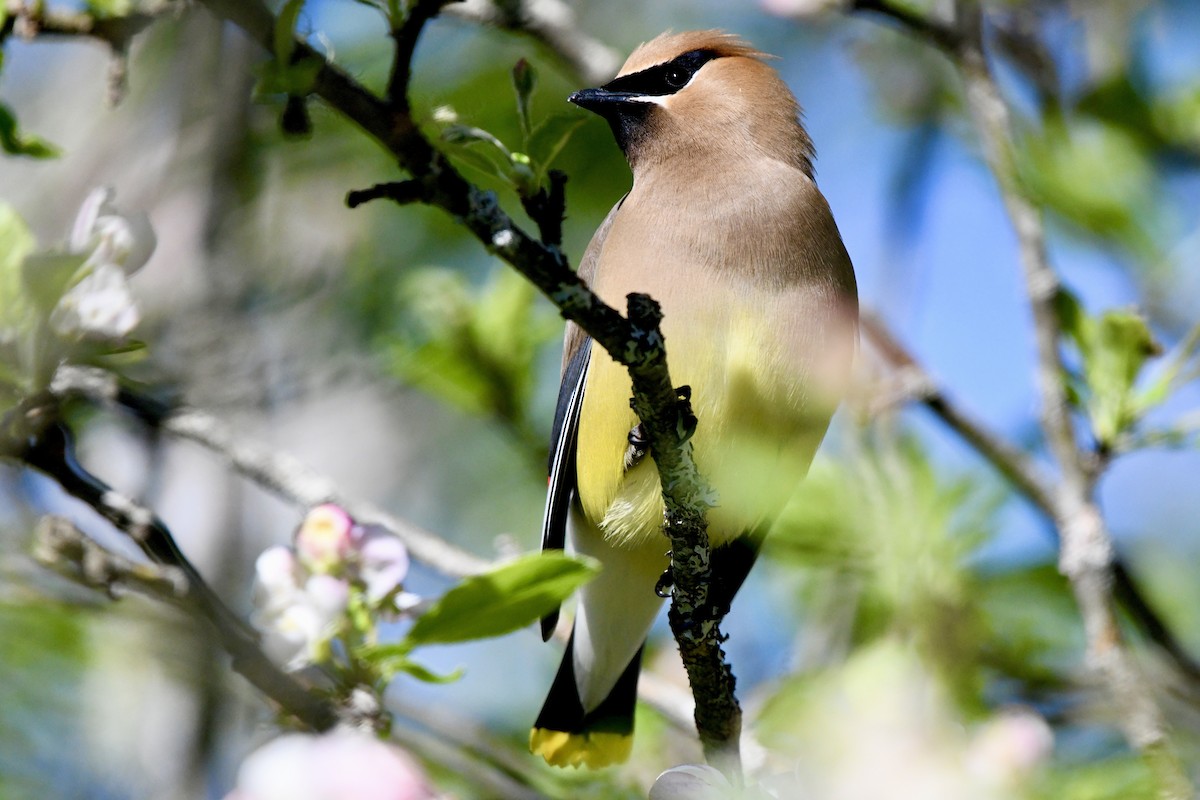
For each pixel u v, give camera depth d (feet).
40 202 43.37
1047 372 32.12
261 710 29.45
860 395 31.48
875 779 22.94
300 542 22.70
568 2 47.93
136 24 25.88
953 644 28.17
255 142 42.47
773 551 31.78
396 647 21.47
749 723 30.12
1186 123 39.73
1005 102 36.50
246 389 40.27
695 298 31.12
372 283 43.37
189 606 21.61
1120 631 30.37
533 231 41.47
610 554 32.91
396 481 47.98
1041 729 24.26
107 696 30.86
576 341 33.71
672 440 24.91
